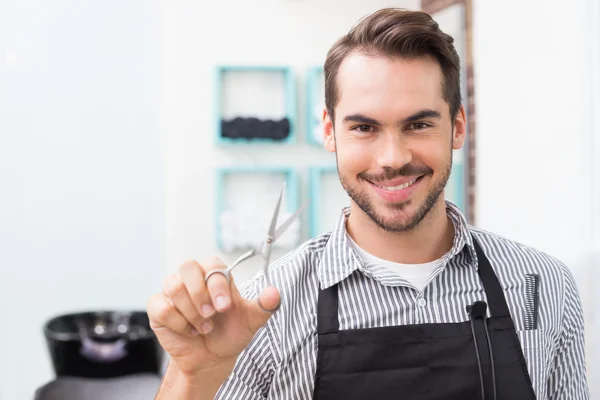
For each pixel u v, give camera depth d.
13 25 4.30
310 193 4.18
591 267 2.57
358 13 4.31
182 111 4.17
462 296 1.37
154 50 4.42
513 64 3.09
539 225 2.91
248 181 4.18
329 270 1.36
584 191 2.62
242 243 4.07
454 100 1.32
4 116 4.31
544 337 1.39
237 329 1.03
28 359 4.35
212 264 1.00
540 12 2.88
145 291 4.44
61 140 4.36
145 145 4.43
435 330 1.32
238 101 4.17
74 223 4.39
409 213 1.27
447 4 3.82
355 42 1.28
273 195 4.20
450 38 1.29
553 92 2.81
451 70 1.29
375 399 1.28
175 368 1.10
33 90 4.33
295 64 4.25
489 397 1.29
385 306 1.34
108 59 4.39
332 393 1.29
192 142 4.18
